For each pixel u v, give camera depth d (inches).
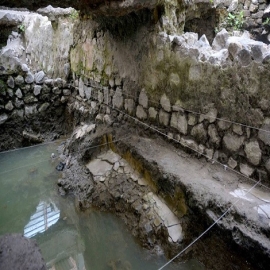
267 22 136.8
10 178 110.4
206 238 60.2
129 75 97.8
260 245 48.4
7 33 166.1
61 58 140.9
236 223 53.9
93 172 96.0
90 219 85.4
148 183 80.1
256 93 58.7
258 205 56.4
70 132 144.8
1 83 124.8
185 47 73.6
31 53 162.9
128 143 90.0
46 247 79.2
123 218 79.8
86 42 119.4
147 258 67.2
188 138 79.2
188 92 75.7
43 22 148.8
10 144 132.3
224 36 70.6
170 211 71.0
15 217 89.7
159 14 80.9
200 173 70.1
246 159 64.1
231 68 63.0
